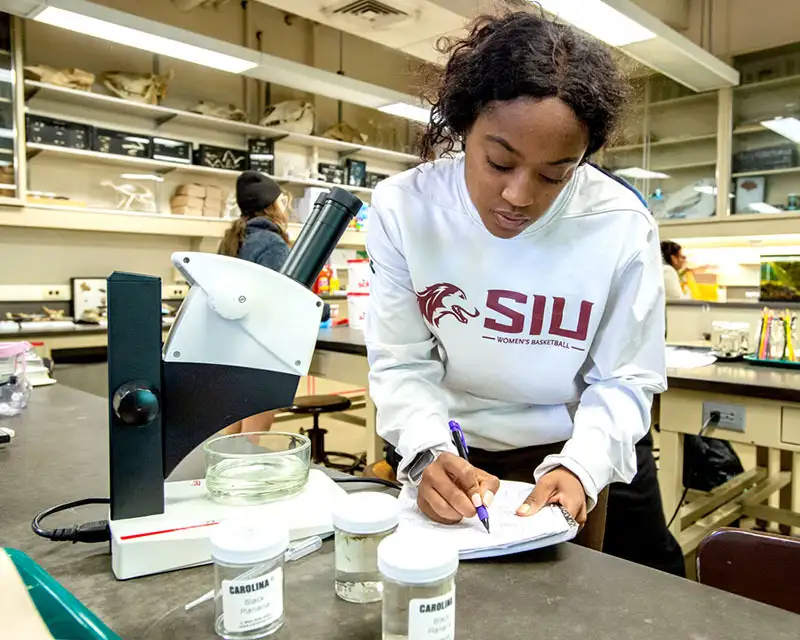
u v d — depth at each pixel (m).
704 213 4.96
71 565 0.68
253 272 0.72
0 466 1.02
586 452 0.84
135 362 0.69
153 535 0.66
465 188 0.92
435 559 0.50
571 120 0.67
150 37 3.32
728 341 2.15
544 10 0.82
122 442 0.69
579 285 0.92
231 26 4.80
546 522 0.72
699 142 4.96
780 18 4.84
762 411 1.63
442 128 0.86
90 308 4.16
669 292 4.12
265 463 0.78
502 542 0.69
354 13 3.44
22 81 3.57
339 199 0.76
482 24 0.80
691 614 0.57
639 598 0.60
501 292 0.95
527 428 1.09
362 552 0.60
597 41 0.77
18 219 3.61
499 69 0.68
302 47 5.18
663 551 1.37
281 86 5.08
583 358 0.99
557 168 0.70
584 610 0.58
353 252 5.32
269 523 0.59
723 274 5.20
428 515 0.76
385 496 0.67
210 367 0.71
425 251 0.95
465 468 0.79
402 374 0.98
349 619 0.57
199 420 0.72
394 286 1.01
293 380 0.75
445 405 0.98
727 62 4.73
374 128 5.61
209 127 4.64
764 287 2.57
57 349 3.57
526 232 0.90
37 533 0.71
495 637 0.53
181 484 0.81
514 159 0.69
